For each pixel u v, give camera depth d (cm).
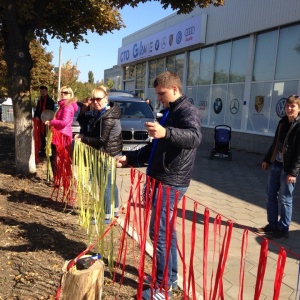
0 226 448
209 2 657
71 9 754
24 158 704
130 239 420
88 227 414
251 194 696
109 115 438
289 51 1184
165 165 283
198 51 1736
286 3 1162
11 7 634
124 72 2831
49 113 647
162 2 674
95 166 391
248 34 1362
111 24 845
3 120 2312
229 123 1502
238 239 454
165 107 292
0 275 333
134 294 310
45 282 323
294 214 570
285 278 358
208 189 727
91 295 254
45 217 488
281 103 1221
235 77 1462
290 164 435
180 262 383
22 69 680
